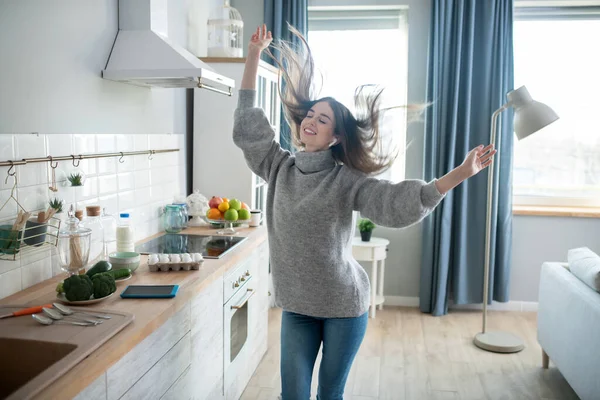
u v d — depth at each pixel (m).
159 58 2.63
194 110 3.74
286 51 2.33
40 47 2.20
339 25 4.65
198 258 2.43
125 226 2.57
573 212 4.45
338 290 2.01
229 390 2.76
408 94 4.52
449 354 3.69
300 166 2.08
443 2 4.28
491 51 4.30
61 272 2.31
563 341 3.02
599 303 2.62
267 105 3.88
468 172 1.78
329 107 2.09
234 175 3.75
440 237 4.42
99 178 2.61
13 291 2.03
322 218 1.99
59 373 1.34
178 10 3.52
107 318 1.73
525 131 3.59
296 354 2.08
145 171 3.09
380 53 4.63
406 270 4.70
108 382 1.57
